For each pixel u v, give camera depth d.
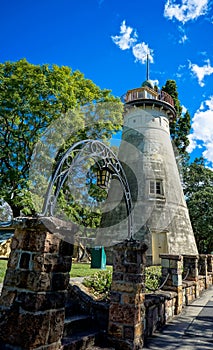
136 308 3.62
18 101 10.52
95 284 5.24
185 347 3.69
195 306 6.54
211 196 22.05
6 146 11.53
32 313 2.29
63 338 3.23
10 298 2.46
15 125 11.94
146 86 18.88
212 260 11.66
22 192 9.84
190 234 15.77
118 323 3.62
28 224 2.51
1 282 5.71
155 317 4.54
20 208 11.12
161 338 4.07
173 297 5.54
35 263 2.45
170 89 24.22
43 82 10.62
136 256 3.79
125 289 3.71
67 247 2.73
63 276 2.63
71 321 3.61
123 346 3.50
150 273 6.89
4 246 14.23
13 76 10.74
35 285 2.37
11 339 2.30
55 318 2.48
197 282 7.98
